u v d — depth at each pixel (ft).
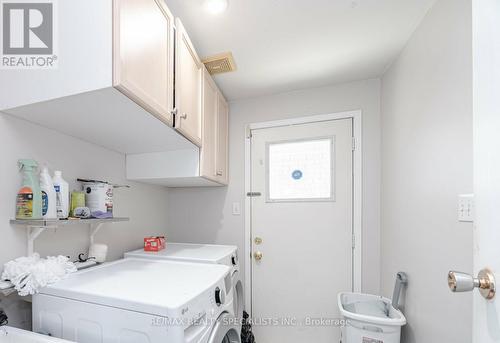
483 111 1.81
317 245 6.45
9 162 3.18
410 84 4.59
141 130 3.93
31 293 2.90
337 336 6.12
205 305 2.95
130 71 2.69
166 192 7.38
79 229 4.17
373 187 6.17
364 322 4.48
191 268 4.00
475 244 1.91
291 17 4.19
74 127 3.74
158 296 2.69
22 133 3.35
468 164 2.93
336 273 6.27
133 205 5.75
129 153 5.43
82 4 2.61
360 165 6.27
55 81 2.75
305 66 5.75
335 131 6.54
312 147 6.70
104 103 2.93
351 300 5.71
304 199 6.63
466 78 2.97
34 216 3.14
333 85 6.63
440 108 3.55
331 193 6.45
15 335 2.58
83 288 2.92
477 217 1.88
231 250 5.62
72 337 2.77
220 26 4.41
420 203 4.10
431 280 3.73
